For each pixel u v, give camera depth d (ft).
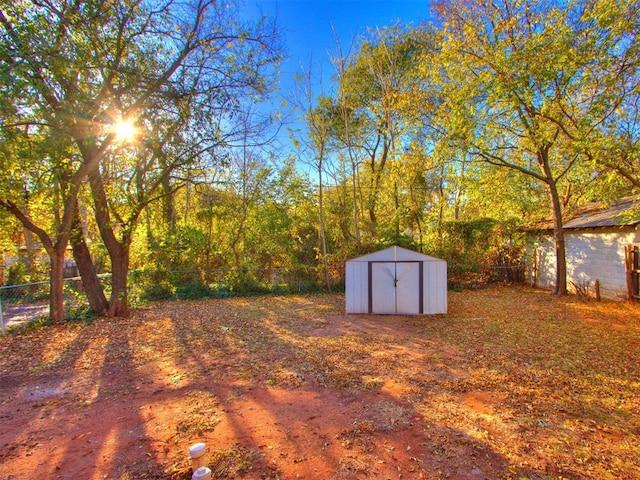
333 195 48.65
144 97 24.95
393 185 47.21
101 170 29.30
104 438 10.83
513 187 44.39
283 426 11.33
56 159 23.11
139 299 36.27
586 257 36.94
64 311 29.22
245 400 13.35
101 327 25.68
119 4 22.76
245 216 42.88
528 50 23.94
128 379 15.88
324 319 27.68
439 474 8.80
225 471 9.03
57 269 27.17
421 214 46.16
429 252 44.83
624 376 15.16
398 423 11.37
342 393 13.84
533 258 44.21
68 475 9.03
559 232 36.99
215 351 19.72
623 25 20.40
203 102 26.86
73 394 14.32
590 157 23.77
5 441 10.77
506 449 9.85
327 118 48.06
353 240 46.06
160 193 35.06
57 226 29.25
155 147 26.71
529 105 27.35
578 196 50.24
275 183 44.19
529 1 28.73
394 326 25.13
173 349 20.24
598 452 9.69
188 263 40.73
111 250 29.45
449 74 30.63
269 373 16.19
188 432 11.06
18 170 22.63
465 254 44.55
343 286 42.75
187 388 14.67
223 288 40.22
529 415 11.84
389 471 8.95
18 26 18.35
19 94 18.15
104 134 25.05
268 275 42.09
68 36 20.36
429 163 41.32
